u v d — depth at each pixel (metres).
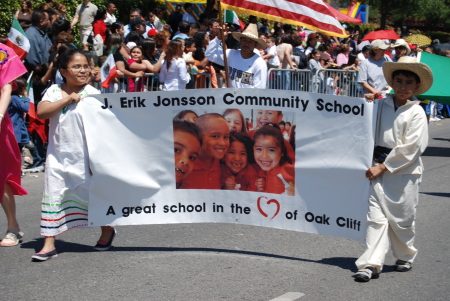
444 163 11.48
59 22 11.16
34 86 10.38
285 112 5.51
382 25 29.86
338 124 5.38
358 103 5.29
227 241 6.37
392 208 5.20
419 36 18.88
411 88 5.07
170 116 5.70
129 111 5.68
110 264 5.60
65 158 5.62
